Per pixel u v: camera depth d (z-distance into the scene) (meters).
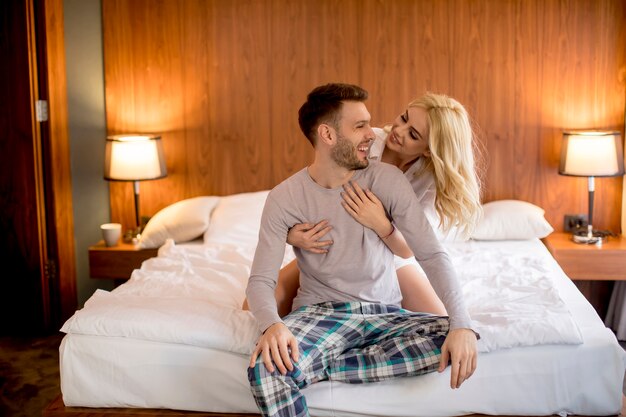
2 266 3.94
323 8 4.09
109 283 4.34
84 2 4.12
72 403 2.44
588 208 3.98
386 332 2.34
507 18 4.01
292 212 2.34
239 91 4.20
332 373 2.27
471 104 4.08
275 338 2.12
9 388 3.24
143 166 4.02
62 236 4.00
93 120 4.23
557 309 2.52
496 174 4.12
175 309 2.47
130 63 4.23
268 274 2.31
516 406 2.29
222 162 4.27
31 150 3.84
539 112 4.06
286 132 4.21
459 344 2.09
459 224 2.48
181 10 4.17
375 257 2.36
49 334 3.94
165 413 2.39
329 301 2.38
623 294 3.80
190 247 3.53
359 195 2.32
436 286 2.24
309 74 4.15
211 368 2.36
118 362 2.40
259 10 4.13
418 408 2.26
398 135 2.48
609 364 2.31
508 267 3.11
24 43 3.76
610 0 3.95
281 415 2.10
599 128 4.04
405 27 4.06
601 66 4.00
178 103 4.24
